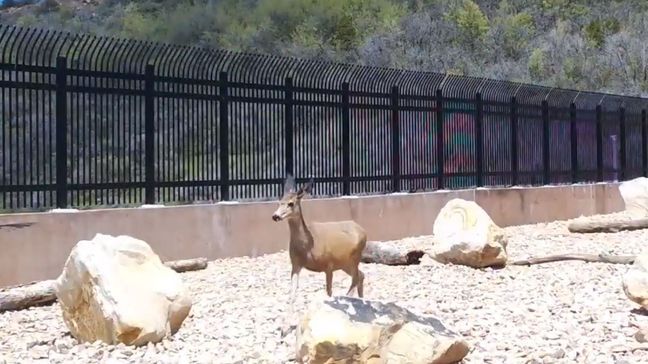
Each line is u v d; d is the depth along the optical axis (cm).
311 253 934
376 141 1855
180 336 910
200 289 1227
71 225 1301
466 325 937
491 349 816
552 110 2409
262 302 1116
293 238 938
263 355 802
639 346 817
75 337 907
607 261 1462
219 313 1043
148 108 1425
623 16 5678
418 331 716
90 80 1348
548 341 853
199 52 1517
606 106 2638
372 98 1848
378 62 5394
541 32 5803
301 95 1684
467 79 2109
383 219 1823
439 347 708
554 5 6144
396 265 1454
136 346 858
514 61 5347
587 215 2472
